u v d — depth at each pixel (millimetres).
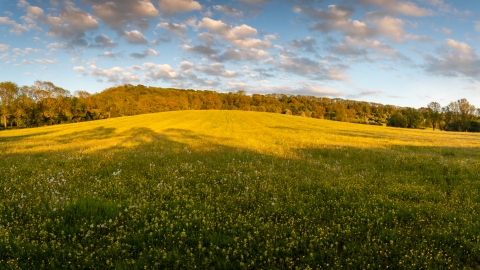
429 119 92688
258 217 6316
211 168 11594
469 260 4762
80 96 96750
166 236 5387
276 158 14547
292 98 161750
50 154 15945
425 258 4727
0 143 23250
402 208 6883
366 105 145625
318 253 4898
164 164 12500
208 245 5191
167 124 44688
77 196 7258
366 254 4887
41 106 79812
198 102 133250
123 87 140375
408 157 15039
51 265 4359
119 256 4688
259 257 4707
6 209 6535
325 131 38656
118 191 7914
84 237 5184
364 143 23828
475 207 7148
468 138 35062
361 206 7055
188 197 7668
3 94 69312
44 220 5824
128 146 19984
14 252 4664
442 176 10836
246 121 54406
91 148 18625
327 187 8656
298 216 6473
